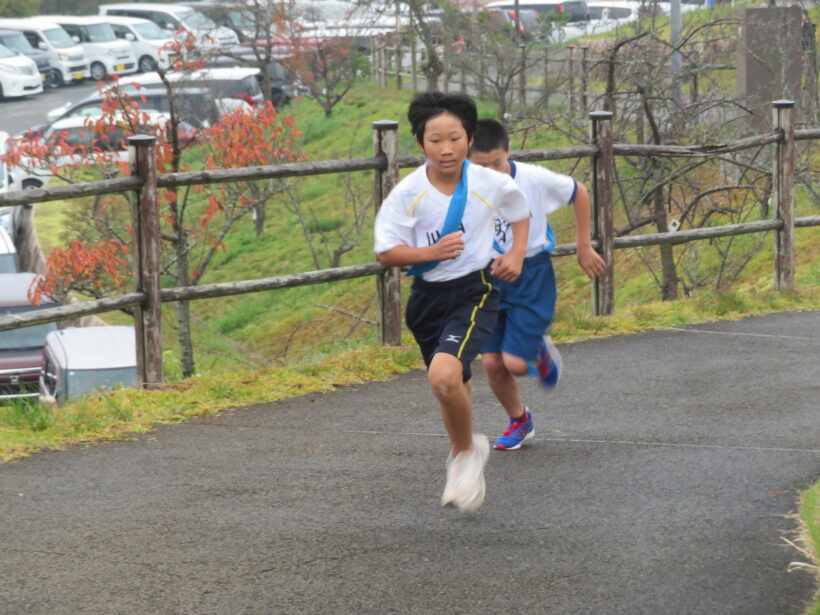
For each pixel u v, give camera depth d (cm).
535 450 1395
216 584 993
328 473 1309
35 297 3412
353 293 5741
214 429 1505
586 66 4528
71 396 1766
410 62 9425
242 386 1706
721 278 3441
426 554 1058
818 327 2062
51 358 3759
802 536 1091
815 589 973
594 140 2083
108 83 3794
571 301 4506
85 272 3303
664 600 955
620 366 1816
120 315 5512
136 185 1677
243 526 1133
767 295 2305
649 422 1515
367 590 980
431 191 1091
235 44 9031
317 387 1709
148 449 1412
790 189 2312
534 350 1324
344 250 5056
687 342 1969
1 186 6788
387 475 1300
